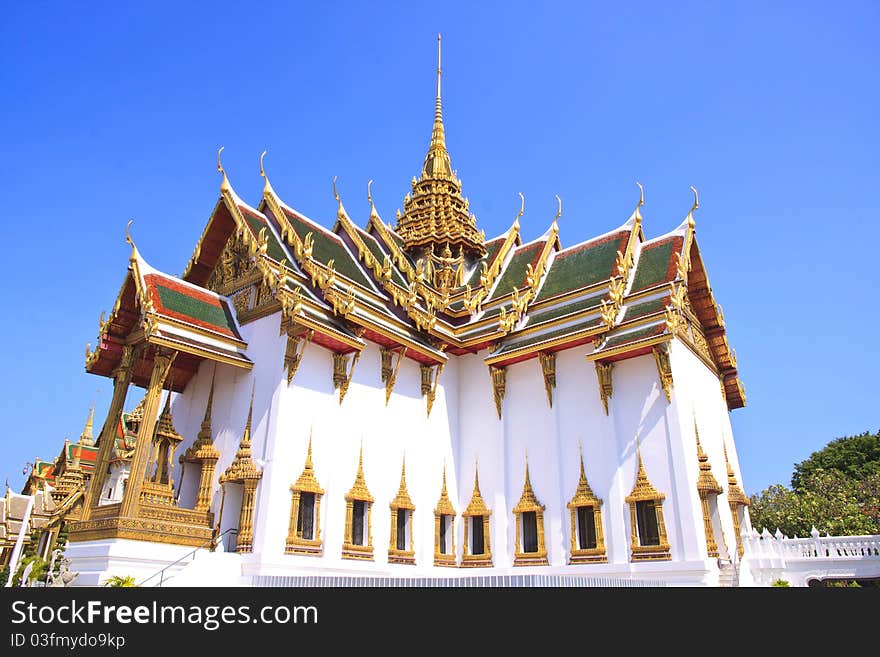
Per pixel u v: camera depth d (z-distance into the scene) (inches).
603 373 815.7
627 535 749.3
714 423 901.8
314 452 716.7
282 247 860.0
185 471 772.0
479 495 878.4
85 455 1544.0
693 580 684.7
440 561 834.8
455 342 928.3
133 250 729.6
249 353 764.0
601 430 806.5
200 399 809.5
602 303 845.8
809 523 1009.5
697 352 888.9
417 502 824.9
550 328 898.1
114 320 763.4
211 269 889.5
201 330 732.0
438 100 1482.5
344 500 735.7
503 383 913.5
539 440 855.1
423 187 1349.7
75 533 653.9
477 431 916.6
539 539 808.9
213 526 694.5
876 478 1222.3
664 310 803.4
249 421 719.1
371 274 970.1
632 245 949.2
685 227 928.9
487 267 1168.2
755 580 745.6
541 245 1114.1
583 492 793.6
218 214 852.6
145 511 625.6
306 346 744.3
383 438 805.9
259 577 581.6
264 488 664.4
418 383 889.5
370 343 828.6
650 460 761.0
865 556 697.0
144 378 836.0
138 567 599.8
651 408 780.0
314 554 685.9
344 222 1024.9
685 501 721.0
